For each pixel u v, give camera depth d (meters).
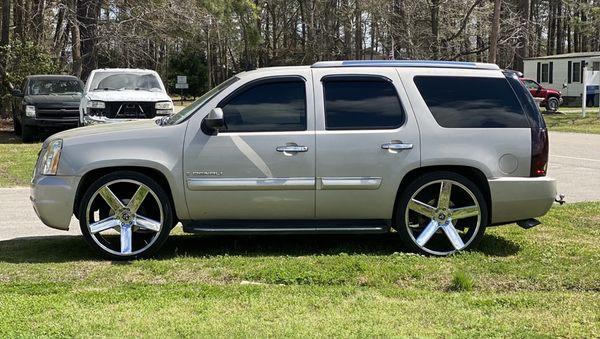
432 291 5.02
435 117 5.94
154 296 4.79
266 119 5.92
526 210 5.99
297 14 56.50
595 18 48.47
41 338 3.94
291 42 56.31
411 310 4.49
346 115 5.94
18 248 6.41
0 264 5.73
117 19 25.62
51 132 18.94
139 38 25.75
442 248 6.09
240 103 5.96
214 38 46.50
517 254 5.96
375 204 5.92
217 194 5.85
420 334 4.02
